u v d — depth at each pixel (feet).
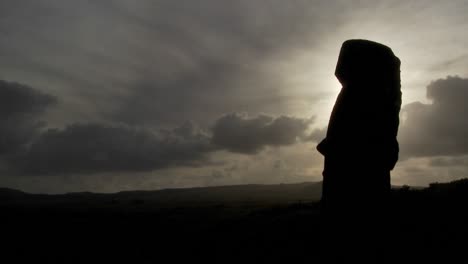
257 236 80.69
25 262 98.99
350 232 48.96
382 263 47.70
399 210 66.49
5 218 197.16
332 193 51.21
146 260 92.32
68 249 111.24
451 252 49.52
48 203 603.26
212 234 103.50
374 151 49.73
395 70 52.44
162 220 178.91
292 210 102.68
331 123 52.85
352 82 51.75
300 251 63.05
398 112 52.37
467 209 63.05
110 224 166.81
